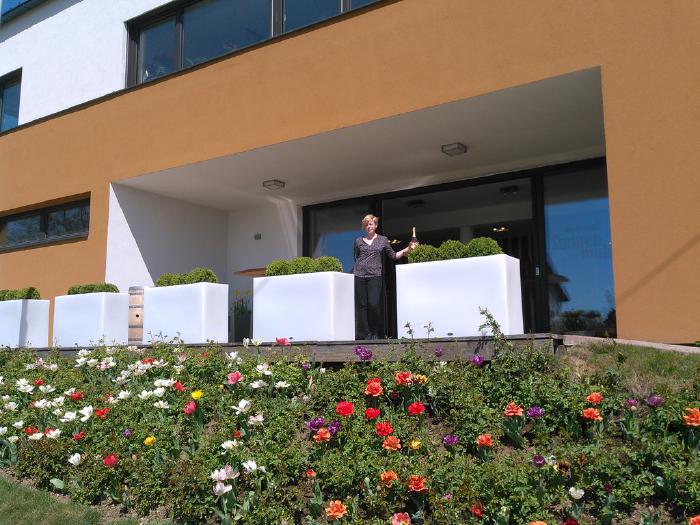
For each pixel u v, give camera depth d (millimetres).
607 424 3814
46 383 6391
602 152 7680
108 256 9000
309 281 6035
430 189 9047
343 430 4199
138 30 10117
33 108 11273
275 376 4953
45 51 11234
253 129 7777
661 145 5301
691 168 5152
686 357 4230
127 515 4312
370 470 3791
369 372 4789
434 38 6547
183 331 7043
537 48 5965
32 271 10172
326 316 5918
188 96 8430
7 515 4422
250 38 8562
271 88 7680
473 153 7848
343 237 9781
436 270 5305
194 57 9227
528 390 4129
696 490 3191
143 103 8891
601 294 7531
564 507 3367
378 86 6859
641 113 5414
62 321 8297
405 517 3426
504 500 3408
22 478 5152
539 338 4508
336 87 7156
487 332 4984
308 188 9430
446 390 4363
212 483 4008
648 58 5426
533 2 6016
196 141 8281
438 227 8914
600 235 7633
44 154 10094
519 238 8195
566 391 4008
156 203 9711
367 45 6977
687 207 5141
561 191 7988
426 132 7168
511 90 6105
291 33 7547
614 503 3340
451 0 6469
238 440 4305
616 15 5605
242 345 5910
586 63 5711
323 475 3934
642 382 4023
